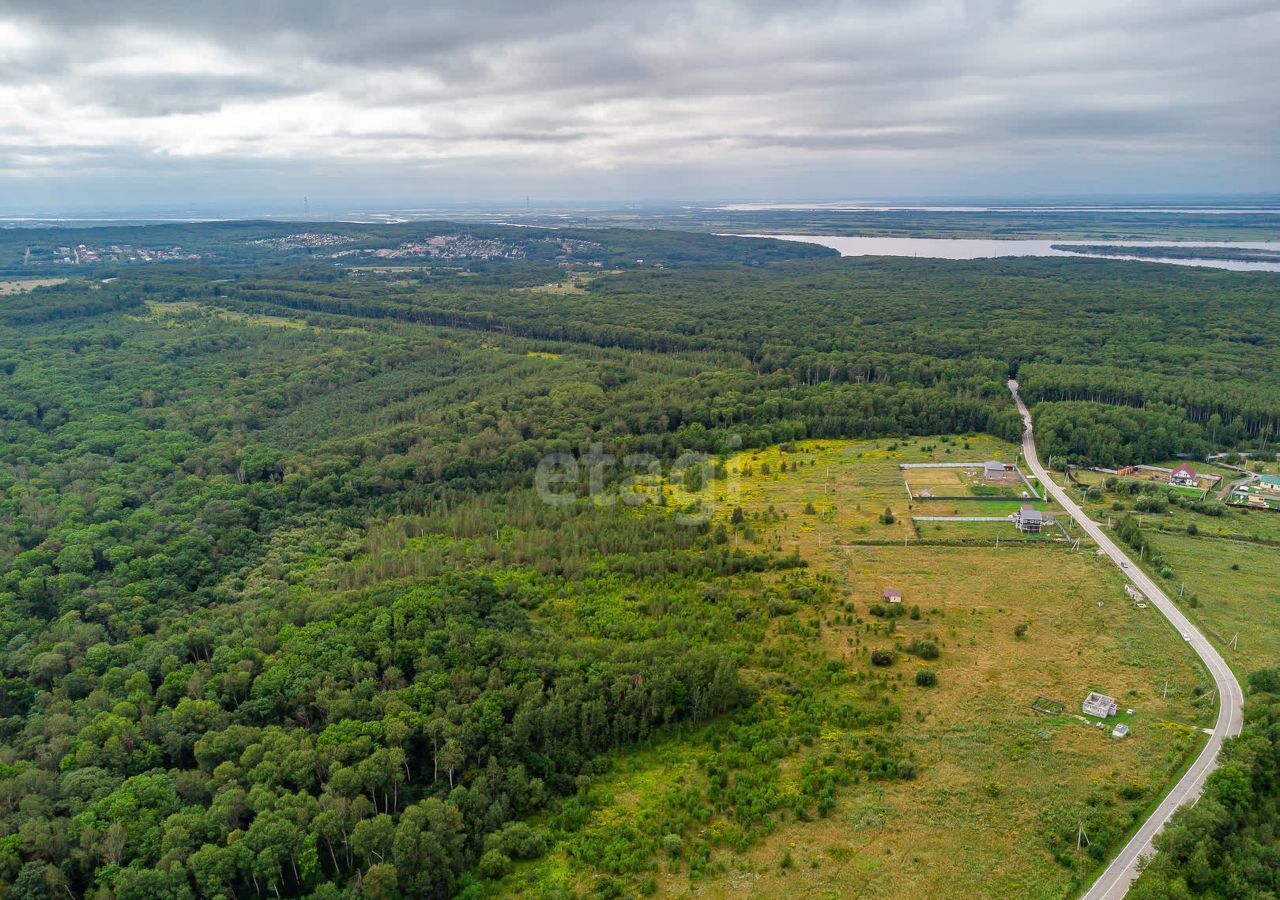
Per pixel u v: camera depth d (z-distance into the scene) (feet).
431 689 367.86
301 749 328.70
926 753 344.49
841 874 285.84
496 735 350.23
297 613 441.27
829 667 406.62
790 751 352.28
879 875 284.00
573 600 477.36
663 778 347.15
